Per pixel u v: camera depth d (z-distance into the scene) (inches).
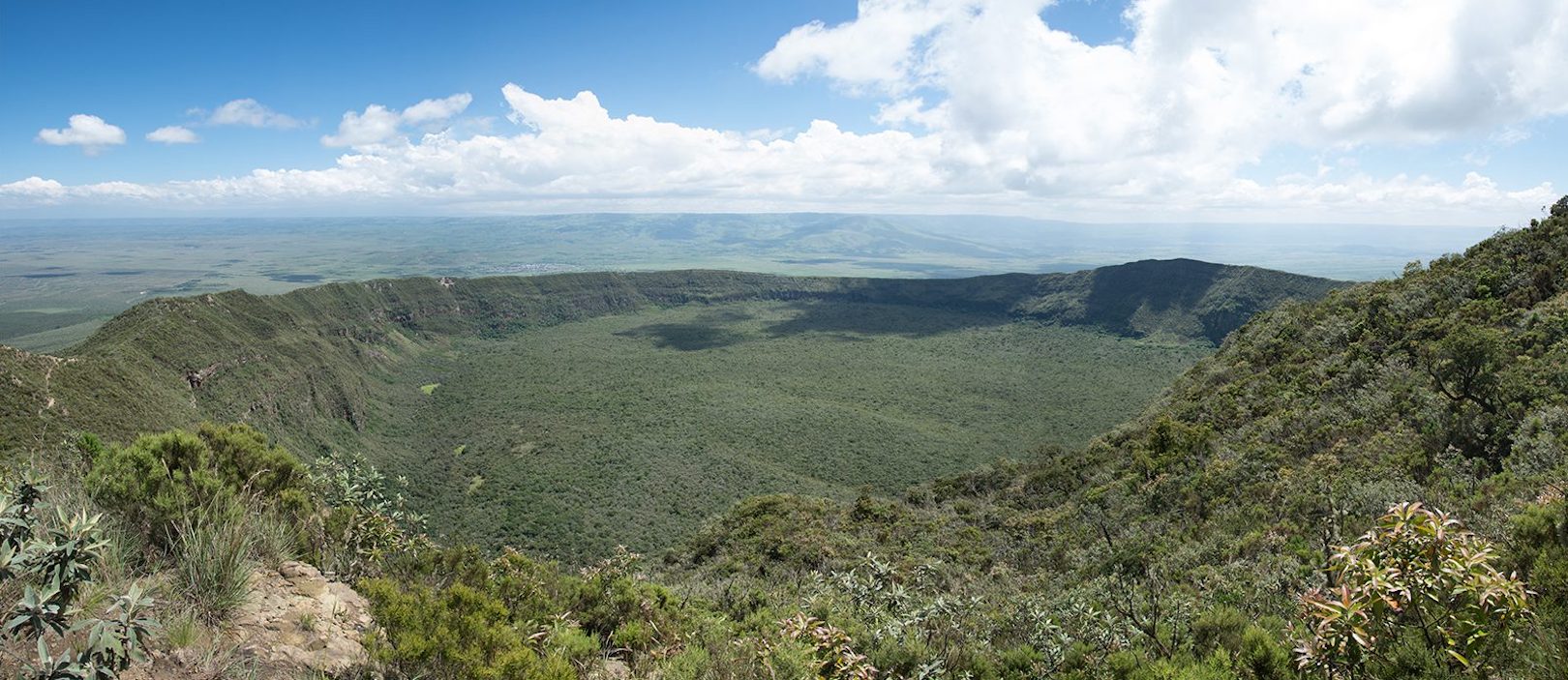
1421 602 182.7
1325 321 1680.6
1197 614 365.1
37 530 158.1
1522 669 193.6
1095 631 338.0
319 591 223.8
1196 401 1711.4
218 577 190.1
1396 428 912.3
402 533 327.9
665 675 242.4
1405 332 1343.5
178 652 160.6
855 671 258.8
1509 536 297.4
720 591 542.6
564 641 239.0
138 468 235.9
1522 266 1331.2
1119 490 1234.0
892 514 1418.6
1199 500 986.1
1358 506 649.6
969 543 1144.2
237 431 321.1
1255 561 587.8
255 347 3462.1
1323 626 196.5
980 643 358.9
